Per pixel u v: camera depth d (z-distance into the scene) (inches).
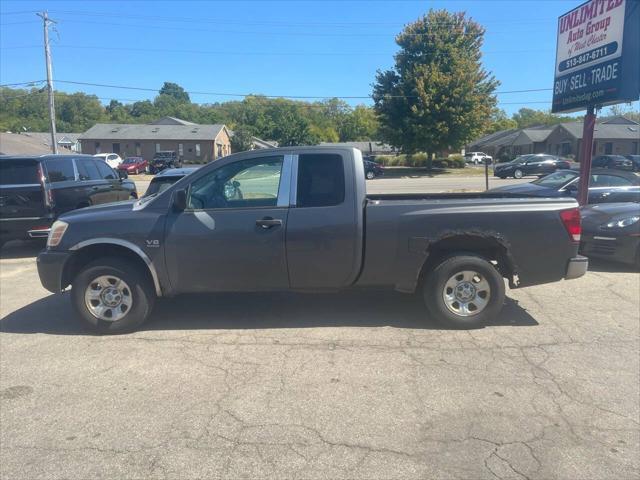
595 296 264.5
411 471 119.9
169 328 217.0
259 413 146.5
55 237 210.8
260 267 207.3
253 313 235.3
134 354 189.6
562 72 443.5
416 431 136.6
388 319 225.9
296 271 208.2
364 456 125.7
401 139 1681.8
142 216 208.1
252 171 210.4
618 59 368.2
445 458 124.7
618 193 457.1
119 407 150.6
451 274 208.8
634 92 367.9
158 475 119.3
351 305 246.2
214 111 4296.3
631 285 286.7
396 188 1141.7
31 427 140.3
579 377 168.4
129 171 1846.7
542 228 207.3
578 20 417.4
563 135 2383.1
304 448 129.2
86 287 207.5
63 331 215.8
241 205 208.1
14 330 217.5
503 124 4409.5
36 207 366.0
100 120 3838.6
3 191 360.8
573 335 207.2
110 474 119.7
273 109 3754.9
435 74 1588.3
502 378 167.8
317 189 207.8
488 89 1663.4
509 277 218.1
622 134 2314.2
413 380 166.4
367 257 207.5
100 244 209.3
